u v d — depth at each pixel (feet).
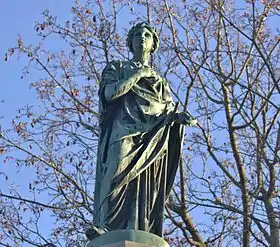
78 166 80.07
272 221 74.43
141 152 42.34
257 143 77.92
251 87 77.71
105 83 44.19
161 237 41.70
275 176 75.61
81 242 75.36
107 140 43.14
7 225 75.61
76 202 77.97
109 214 41.27
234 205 77.46
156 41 46.88
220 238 75.72
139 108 43.42
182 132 43.70
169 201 77.20
